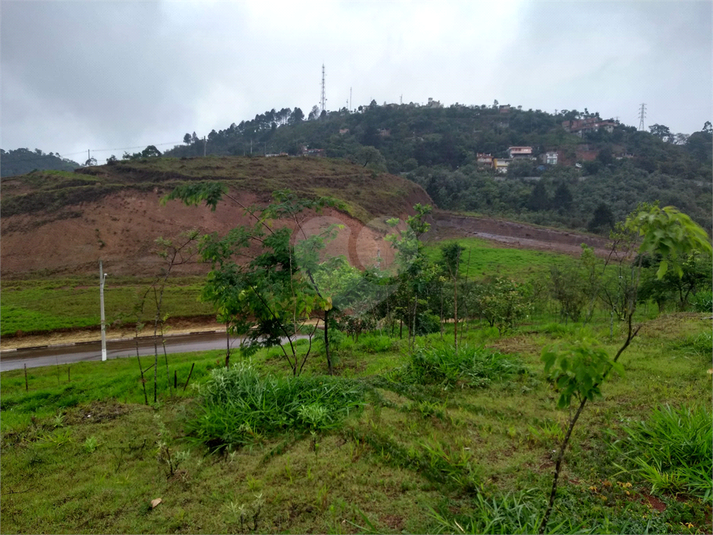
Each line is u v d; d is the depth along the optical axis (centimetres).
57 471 376
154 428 452
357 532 274
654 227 213
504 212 6162
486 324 1154
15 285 2767
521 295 988
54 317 2123
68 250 3500
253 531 281
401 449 361
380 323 933
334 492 316
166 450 374
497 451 356
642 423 368
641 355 588
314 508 299
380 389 503
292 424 419
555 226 5475
